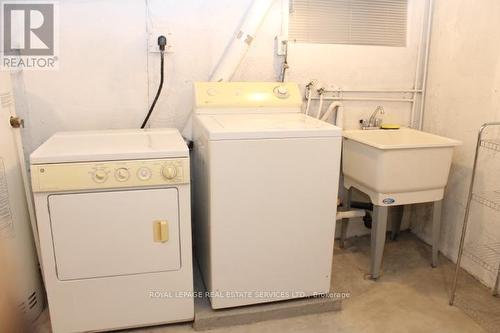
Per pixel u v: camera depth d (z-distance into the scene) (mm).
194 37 2283
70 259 1638
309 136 1753
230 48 2283
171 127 2377
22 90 2133
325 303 1982
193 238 2406
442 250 2598
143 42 2225
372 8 2527
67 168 1540
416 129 2748
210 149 1658
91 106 2238
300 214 1839
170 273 1761
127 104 2283
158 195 1656
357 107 2643
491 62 2127
